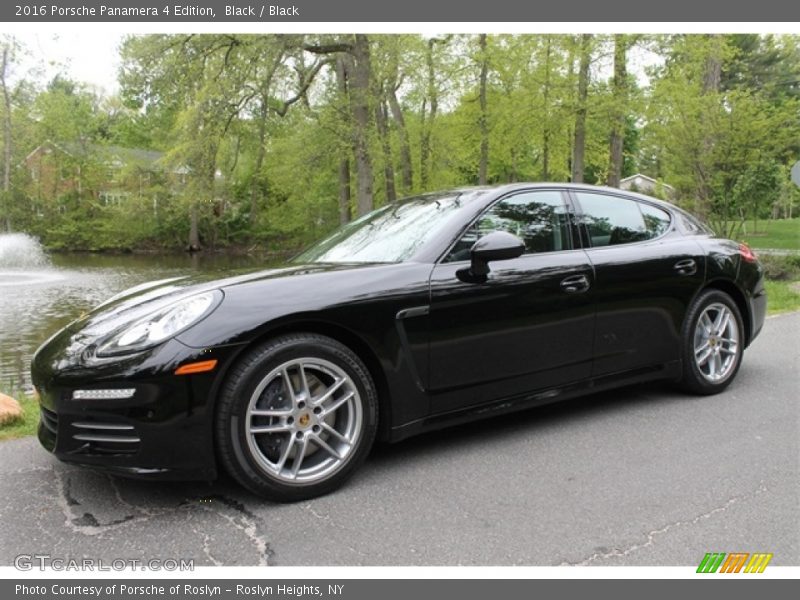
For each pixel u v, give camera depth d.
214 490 2.75
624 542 2.28
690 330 3.96
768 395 4.14
